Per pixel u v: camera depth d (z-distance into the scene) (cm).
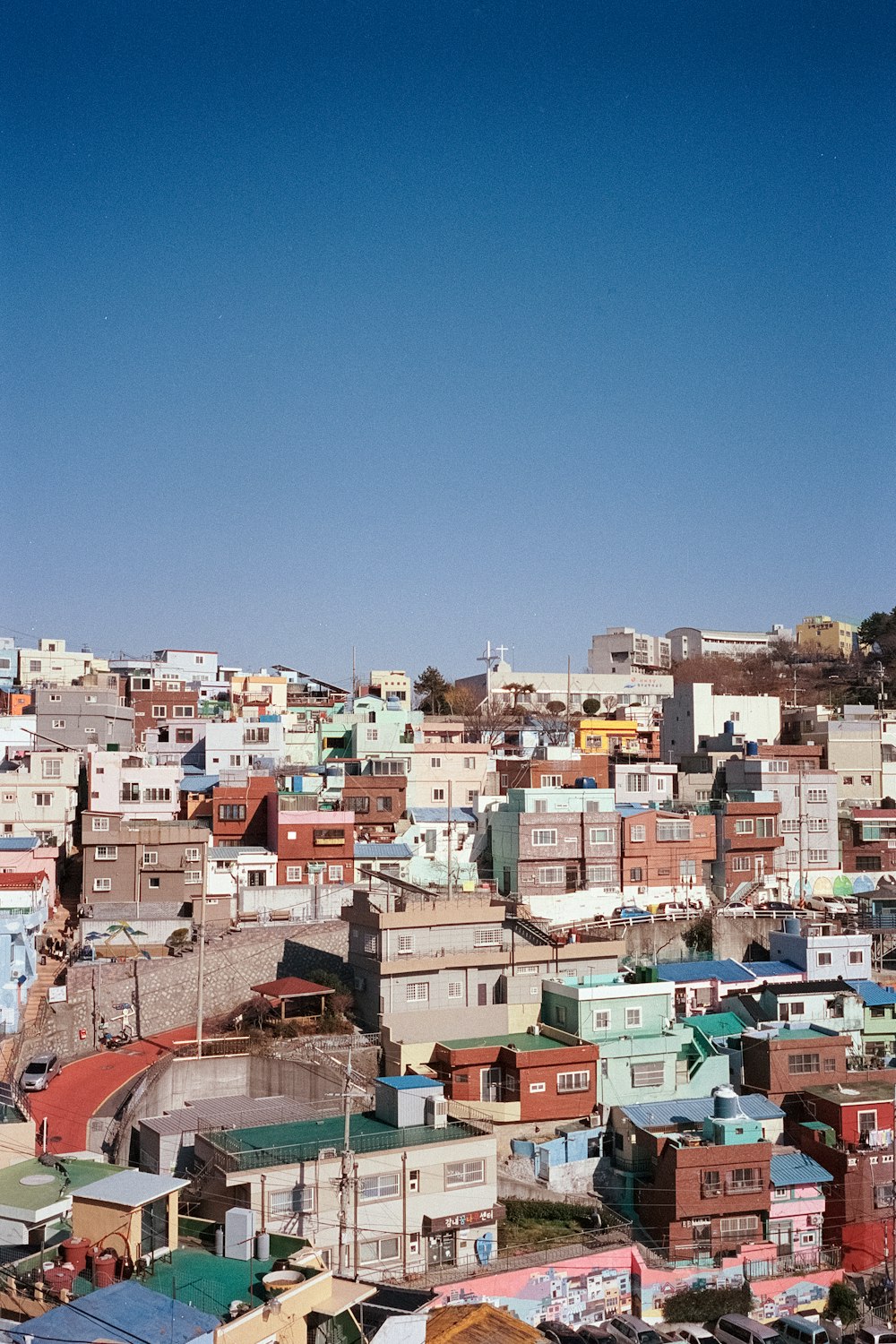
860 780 10888
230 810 8462
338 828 8288
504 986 6531
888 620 19025
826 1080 6244
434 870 8456
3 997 6016
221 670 15488
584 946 6712
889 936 8056
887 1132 5903
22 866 7912
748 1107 6022
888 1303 5338
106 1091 5525
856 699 16488
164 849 7800
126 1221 3525
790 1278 5319
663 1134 5656
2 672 14512
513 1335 3953
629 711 14312
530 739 11206
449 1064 5972
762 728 12344
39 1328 2975
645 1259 5241
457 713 14462
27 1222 3503
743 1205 5453
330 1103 5425
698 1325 5019
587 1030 6250
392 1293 3888
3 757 9831
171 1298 3209
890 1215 5659
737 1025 6600
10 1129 4128
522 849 8238
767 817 9100
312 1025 6353
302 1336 3300
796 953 7225
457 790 10038
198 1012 6134
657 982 6662
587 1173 5784
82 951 6931
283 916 7781
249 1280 3466
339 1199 4575
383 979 6338
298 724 11125
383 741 10000
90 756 8812
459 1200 4872
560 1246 5162
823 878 9356
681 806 9450
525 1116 5838
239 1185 4422
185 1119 5019
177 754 10162
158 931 7325
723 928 7831
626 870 8550
